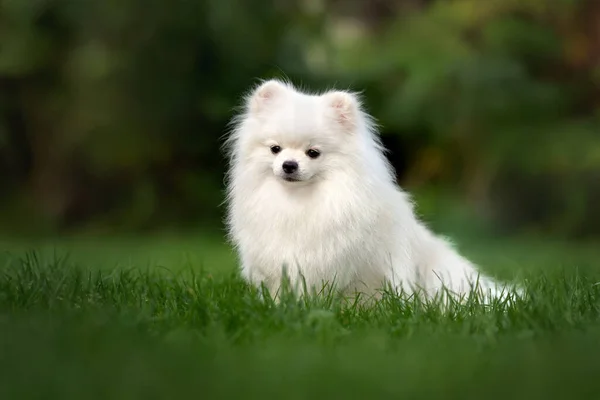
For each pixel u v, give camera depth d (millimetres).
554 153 17094
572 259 12391
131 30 17625
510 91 17094
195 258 11781
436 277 6711
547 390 3734
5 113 18328
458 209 17812
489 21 17469
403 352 4453
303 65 18734
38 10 17641
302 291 5910
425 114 17500
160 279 7000
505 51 17328
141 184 18672
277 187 6348
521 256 13172
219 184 18891
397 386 3777
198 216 18719
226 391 3652
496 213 17719
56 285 6145
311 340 4730
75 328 4762
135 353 4297
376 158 6465
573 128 17359
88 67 17828
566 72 18188
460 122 17438
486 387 3779
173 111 18266
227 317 5133
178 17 17500
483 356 4375
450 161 18828
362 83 18219
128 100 18141
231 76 18406
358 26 21172
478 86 16875
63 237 17641
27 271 6832
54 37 18188
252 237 6426
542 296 5781
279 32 18766
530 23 17656
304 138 6219
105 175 18734
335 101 6363
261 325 5012
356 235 6203
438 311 5586
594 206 17188
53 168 18750
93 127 18297
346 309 5590
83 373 3883
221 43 18047
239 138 6598
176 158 18750
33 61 17922
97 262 10297
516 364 4199
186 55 18016
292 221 6262
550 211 17641
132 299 6062
